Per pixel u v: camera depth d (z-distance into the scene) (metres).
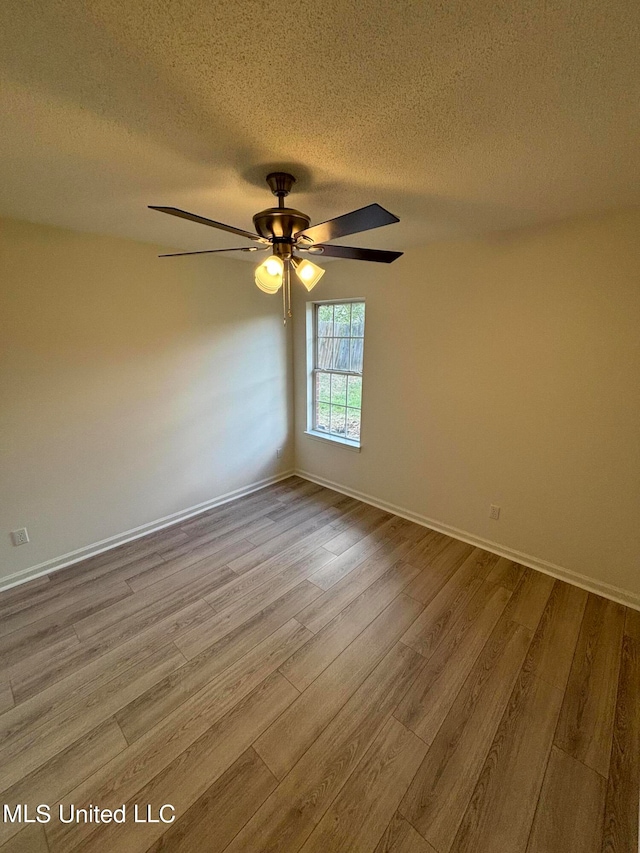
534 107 1.12
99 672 1.90
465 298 2.71
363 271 3.27
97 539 2.93
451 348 2.86
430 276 2.86
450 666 1.92
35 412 2.50
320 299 3.68
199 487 3.55
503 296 2.53
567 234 2.22
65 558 2.78
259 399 3.90
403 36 0.85
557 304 2.32
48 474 2.62
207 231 2.51
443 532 3.20
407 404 3.23
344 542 3.07
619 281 2.10
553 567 2.62
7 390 2.37
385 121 1.20
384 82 1.01
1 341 2.30
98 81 1.00
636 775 1.45
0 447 2.39
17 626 2.19
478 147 1.37
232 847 1.26
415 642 2.07
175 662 1.95
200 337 3.30
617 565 2.36
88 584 2.56
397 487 3.48
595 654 1.99
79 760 1.51
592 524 2.42
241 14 0.79
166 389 3.15
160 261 2.94
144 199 1.89
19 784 1.43
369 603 2.37
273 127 1.24
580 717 1.66
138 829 1.30
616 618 2.23
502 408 2.68
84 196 1.86
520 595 2.44
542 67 0.95
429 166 1.52
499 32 0.84
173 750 1.54
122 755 1.53
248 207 2.03
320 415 4.17
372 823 1.31
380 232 2.51
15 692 1.80
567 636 2.10
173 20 0.80
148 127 1.23
